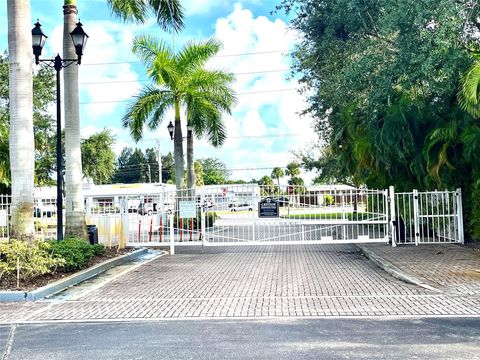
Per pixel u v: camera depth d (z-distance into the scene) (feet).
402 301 29.12
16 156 38.55
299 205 57.57
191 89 82.89
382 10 42.11
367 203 58.44
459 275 36.17
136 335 22.63
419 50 39.55
